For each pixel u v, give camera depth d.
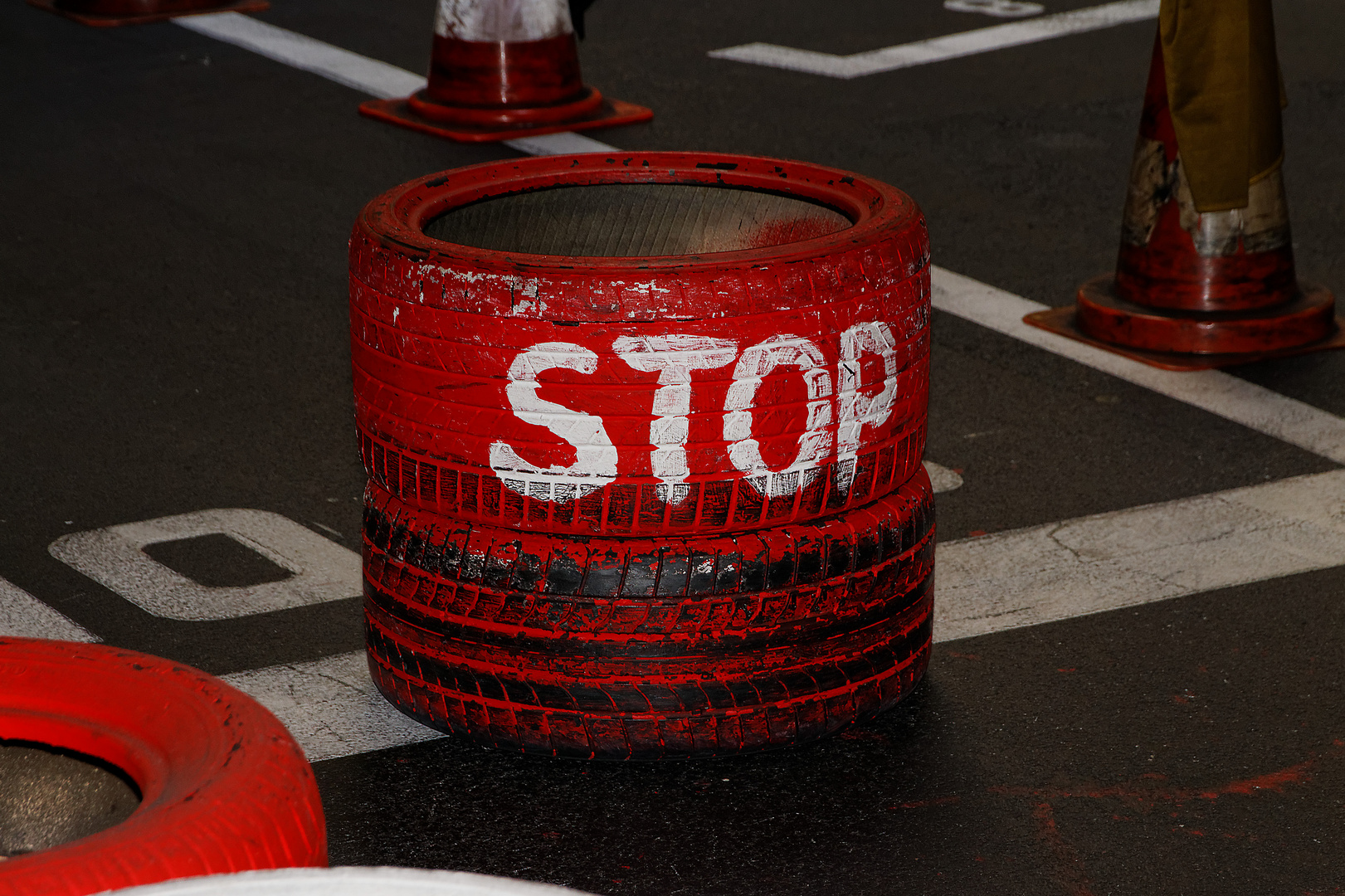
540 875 3.89
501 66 12.17
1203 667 4.88
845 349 4.04
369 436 4.31
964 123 12.20
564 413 3.94
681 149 11.71
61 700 3.23
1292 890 3.84
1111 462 6.51
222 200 10.45
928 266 4.32
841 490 4.16
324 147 11.73
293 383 7.45
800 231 4.90
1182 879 3.88
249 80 13.72
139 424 6.95
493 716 4.21
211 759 2.93
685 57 14.58
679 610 4.05
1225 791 4.25
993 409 7.08
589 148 11.73
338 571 5.57
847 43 15.05
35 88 13.52
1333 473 6.38
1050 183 10.65
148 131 12.14
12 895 2.51
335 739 4.47
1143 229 7.81
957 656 4.95
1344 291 8.54
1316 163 10.88
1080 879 3.88
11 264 9.16
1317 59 13.80
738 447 3.99
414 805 4.17
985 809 4.16
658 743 4.16
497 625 4.12
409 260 4.06
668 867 3.92
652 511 4.00
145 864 2.61
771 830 4.07
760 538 4.08
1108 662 4.91
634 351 3.88
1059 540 5.79
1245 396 7.19
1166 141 7.62
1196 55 7.21
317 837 2.92
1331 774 4.32
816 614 4.16
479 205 4.89
